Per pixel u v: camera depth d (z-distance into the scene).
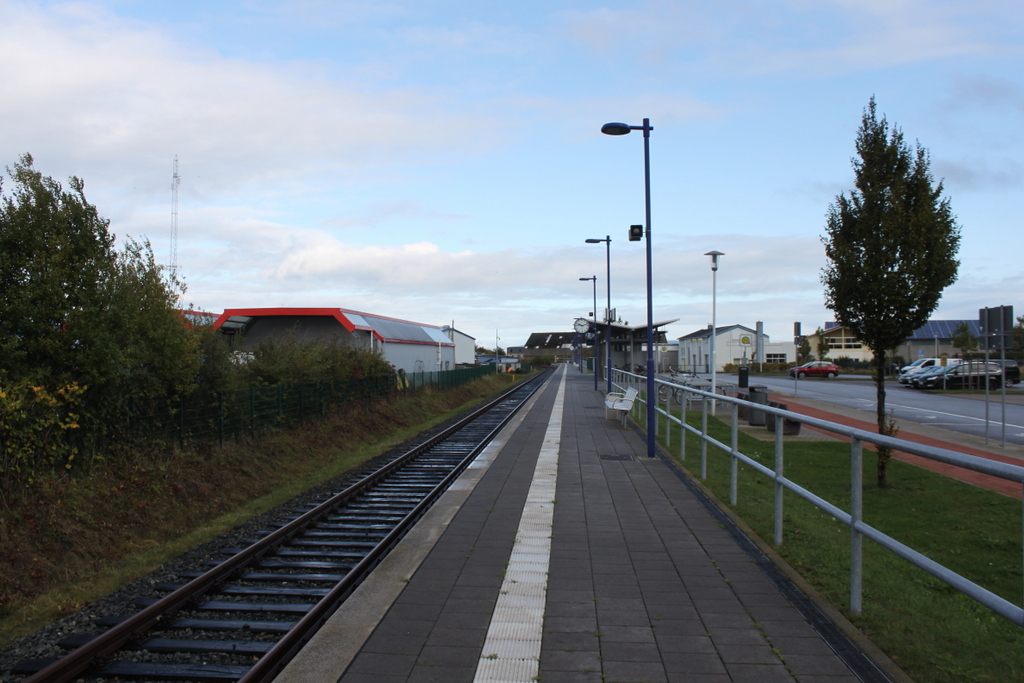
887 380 48.53
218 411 13.21
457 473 12.09
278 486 12.70
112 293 9.93
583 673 4.08
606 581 5.79
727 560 6.38
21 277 8.95
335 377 21.34
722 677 4.01
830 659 4.23
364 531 8.93
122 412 10.52
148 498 9.63
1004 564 6.70
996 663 4.13
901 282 10.25
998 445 15.30
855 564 4.91
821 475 11.77
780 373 62.94
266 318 28.25
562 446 14.82
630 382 26.27
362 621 4.92
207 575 6.48
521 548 6.83
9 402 7.85
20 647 5.40
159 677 4.71
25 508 7.78
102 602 6.42
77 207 9.50
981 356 50.22
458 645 4.50
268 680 4.48
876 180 10.64
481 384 47.44
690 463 12.48
